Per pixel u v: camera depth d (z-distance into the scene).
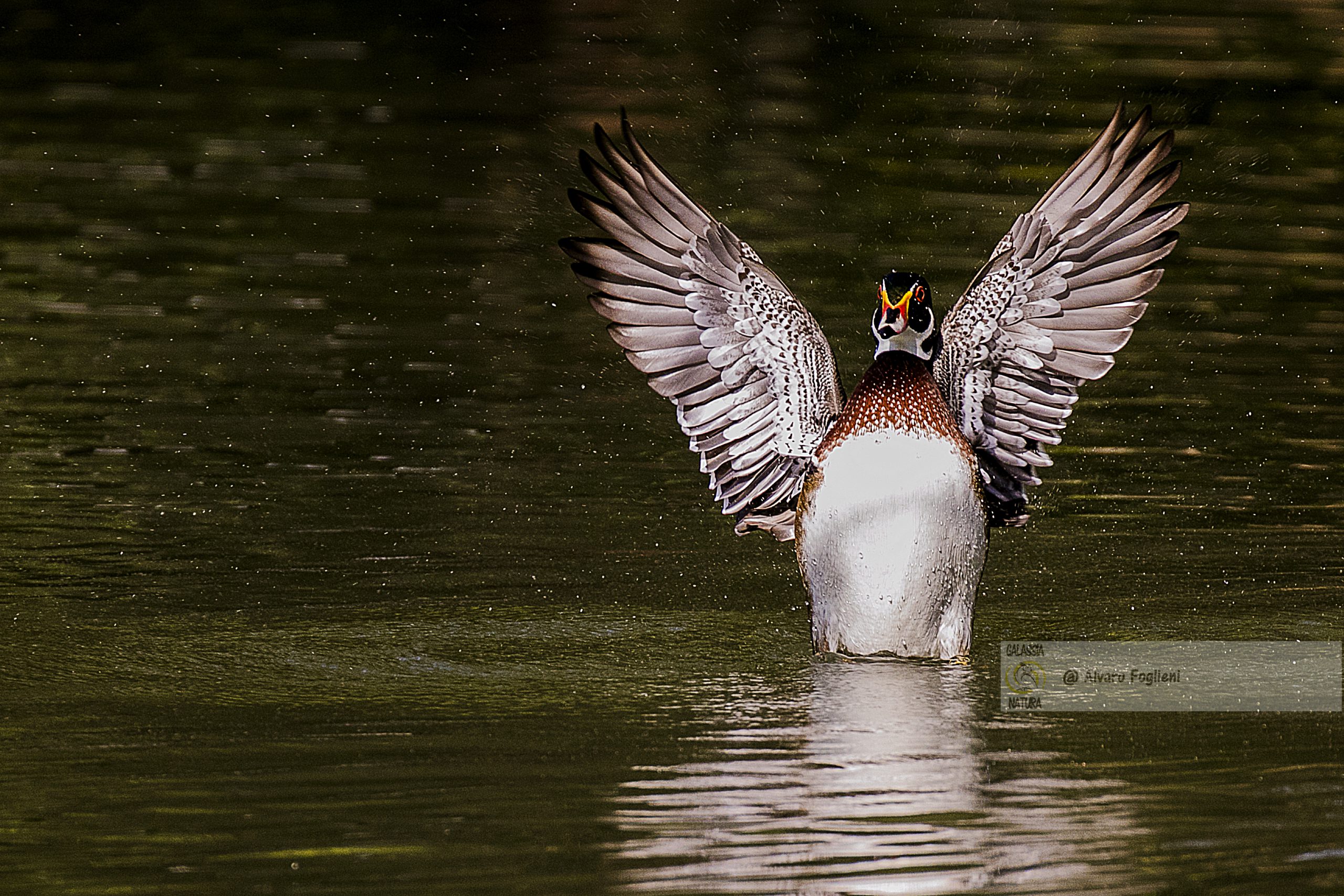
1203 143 24.33
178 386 16.19
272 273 19.77
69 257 20.06
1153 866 7.24
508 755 8.56
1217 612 11.42
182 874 7.12
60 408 15.48
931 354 10.55
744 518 11.06
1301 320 18.36
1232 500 13.93
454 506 13.55
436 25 32.69
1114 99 26.39
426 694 9.63
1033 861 7.28
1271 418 15.81
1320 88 26.67
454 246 21.03
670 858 7.29
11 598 11.36
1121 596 11.82
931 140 24.91
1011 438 10.92
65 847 7.38
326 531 12.91
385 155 24.80
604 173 10.75
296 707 9.36
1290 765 8.48
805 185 23.00
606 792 8.05
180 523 12.96
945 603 10.23
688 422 10.94
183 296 18.92
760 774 8.30
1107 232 10.78
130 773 8.27
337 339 17.69
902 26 31.22
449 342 17.75
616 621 11.17
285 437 14.98
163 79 28.58
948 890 7.01
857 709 9.38
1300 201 22.31
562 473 14.43
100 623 10.90
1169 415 15.90
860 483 9.98
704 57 30.08
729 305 10.73
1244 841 7.51
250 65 29.66
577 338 18.08
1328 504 13.80
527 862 7.23
